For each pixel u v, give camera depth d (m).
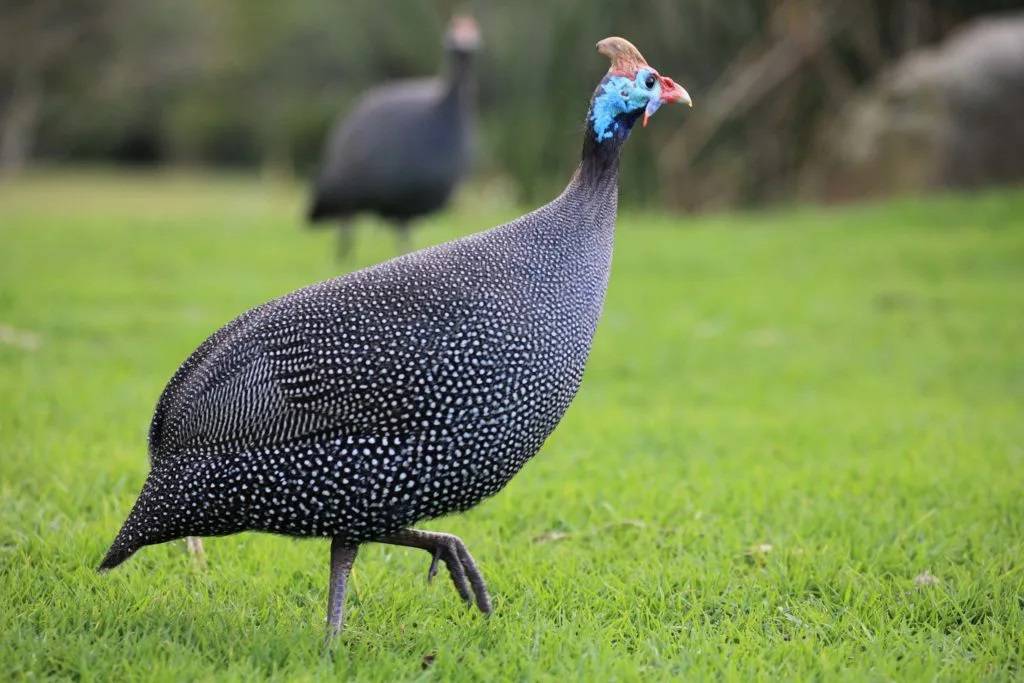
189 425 6.10
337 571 6.23
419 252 6.37
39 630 6.29
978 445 10.39
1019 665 6.18
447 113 18.78
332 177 19.16
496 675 5.88
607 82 6.54
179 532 6.10
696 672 5.87
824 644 6.50
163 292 16.95
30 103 53.59
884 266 19.98
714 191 31.41
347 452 5.95
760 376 13.45
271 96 56.66
